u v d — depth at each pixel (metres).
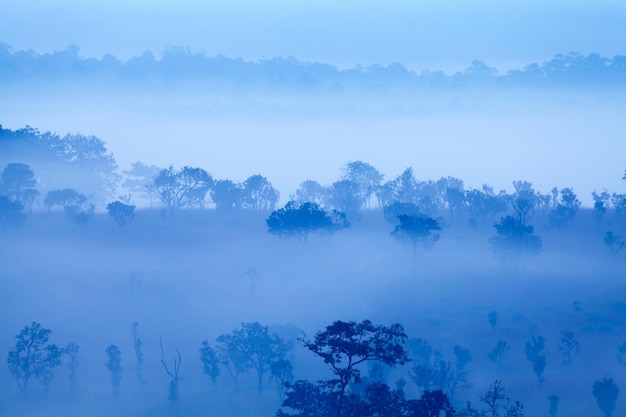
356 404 66.69
